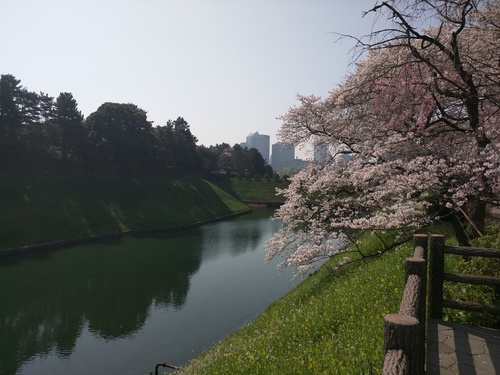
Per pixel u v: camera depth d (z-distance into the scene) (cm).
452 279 480
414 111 1073
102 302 2170
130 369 1460
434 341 432
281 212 1398
